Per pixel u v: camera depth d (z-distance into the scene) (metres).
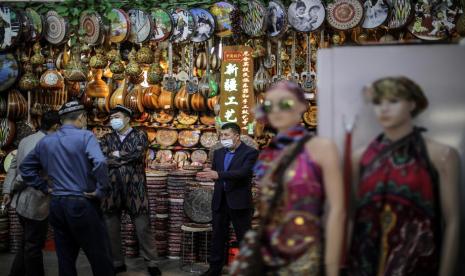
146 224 5.07
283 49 6.10
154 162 6.90
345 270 2.01
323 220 2.07
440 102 2.13
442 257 2.06
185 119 6.93
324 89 2.17
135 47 6.55
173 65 6.61
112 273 4.06
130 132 5.10
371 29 5.42
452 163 2.04
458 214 2.05
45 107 6.49
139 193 5.04
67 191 3.92
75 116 4.02
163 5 5.84
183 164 6.88
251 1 5.43
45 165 4.00
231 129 4.66
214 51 6.10
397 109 2.05
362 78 2.15
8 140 6.26
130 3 5.92
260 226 2.13
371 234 2.08
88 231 3.94
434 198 2.06
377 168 2.08
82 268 5.30
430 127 2.14
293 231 2.02
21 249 4.56
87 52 6.09
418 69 2.14
